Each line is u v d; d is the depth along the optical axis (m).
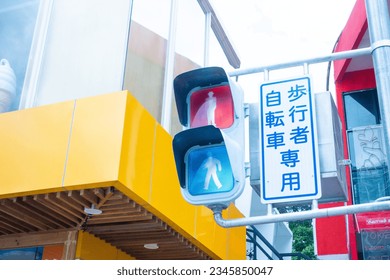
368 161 9.96
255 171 4.07
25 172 5.97
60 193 5.86
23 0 7.73
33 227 6.96
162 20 8.46
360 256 9.73
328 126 4.02
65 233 6.84
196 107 4.22
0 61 7.29
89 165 5.69
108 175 5.53
